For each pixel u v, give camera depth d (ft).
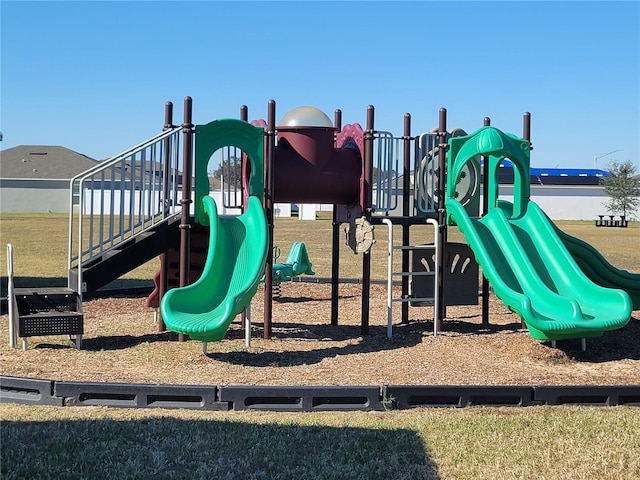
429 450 19.21
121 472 17.17
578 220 246.88
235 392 23.29
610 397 24.71
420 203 39.14
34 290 32.94
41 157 247.91
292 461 18.25
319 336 36.86
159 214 40.27
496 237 37.01
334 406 23.49
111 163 33.83
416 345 34.65
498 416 22.63
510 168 234.17
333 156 38.14
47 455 18.15
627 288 41.22
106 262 33.35
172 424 20.88
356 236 37.55
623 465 18.42
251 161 35.70
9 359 30.09
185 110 33.91
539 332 31.96
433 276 39.22
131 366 29.32
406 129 39.32
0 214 202.80
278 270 49.37
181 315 30.35
